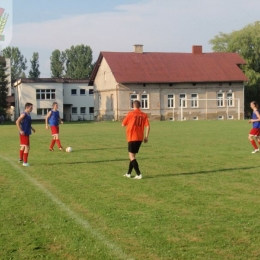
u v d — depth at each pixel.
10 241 7.27
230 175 13.69
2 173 14.48
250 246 6.92
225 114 72.62
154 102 69.62
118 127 47.12
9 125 58.22
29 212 9.10
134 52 72.62
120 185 12.09
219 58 75.12
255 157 18.41
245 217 8.55
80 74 120.25
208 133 34.44
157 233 7.58
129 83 68.19
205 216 8.63
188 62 73.25
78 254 6.65
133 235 7.48
